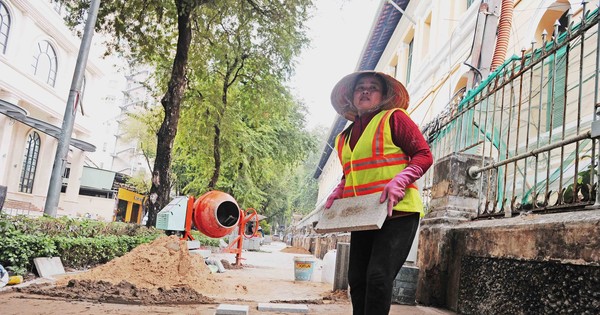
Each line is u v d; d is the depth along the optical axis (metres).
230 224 11.02
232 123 18.34
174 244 6.67
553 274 3.36
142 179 38.88
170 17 13.57
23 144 30.39
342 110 3.27
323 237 22.19
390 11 21.28
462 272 4.90
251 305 5.27
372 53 27.12
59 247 7.01
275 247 35.09
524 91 6.04
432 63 15.95
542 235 3.54
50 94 33.34
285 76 16.80
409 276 5.47
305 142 25.25
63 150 10.57
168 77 16.55
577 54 5.61
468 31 12.26
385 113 2.92
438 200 5.97
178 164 27.98
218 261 10.14
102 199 46.84
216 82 17.75
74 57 36.28
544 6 8.52
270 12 14.32
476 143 5.67
